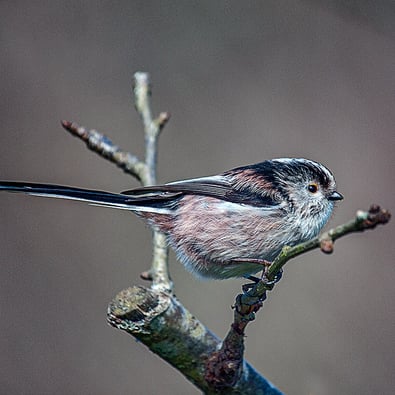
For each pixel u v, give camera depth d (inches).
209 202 301.6
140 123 546.6
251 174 305.6
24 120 529.3
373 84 558.3
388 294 487.5
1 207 498.9
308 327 476.1
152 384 456.1
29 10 554.9
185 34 561.6
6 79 534.3
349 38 567.5
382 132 544.7
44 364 454.3
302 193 302.0
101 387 452.1
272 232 297.4
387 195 529.3
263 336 471.8
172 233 306.8
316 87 555.2
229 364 245.4
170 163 530.0
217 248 300.2
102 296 485.7
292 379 458.0
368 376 458.6
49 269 488.7
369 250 505.0
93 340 468.1
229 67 559.2
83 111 537.6
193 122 543.2
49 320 471.8
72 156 530.9
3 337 459.5
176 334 246.5
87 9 560.7
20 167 520.7
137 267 502.9
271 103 551.8
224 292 489.1
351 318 481.4
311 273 495.2
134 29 560.1
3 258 486.0
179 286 486.9
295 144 541.0
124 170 337.4
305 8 572.1
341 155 539.8
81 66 549.0
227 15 568.1
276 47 564.7
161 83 548.4
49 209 506.0
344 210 526.9
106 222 512.4
